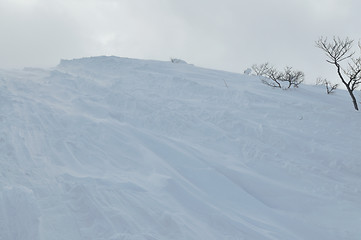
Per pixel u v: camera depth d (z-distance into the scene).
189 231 4.14
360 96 18.77
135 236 3.74
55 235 3.67
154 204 4.64
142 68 17.56
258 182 6.73
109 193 4.70
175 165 6.62
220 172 6.75
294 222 5.43
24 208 3.77
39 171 5.27
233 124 10.07
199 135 9.01
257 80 18.58
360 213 6.03
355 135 10.66
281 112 12.02
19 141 6.31
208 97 13.05
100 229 3.87
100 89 11.15
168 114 9.84
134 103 10.20
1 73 11.61
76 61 18.75
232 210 5.30
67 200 4.40
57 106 8.88
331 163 8.45
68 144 6.66
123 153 6.80
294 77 18.84
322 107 12.80
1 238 3.42
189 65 21.52
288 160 8.22
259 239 4.41
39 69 13.54
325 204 6.28
